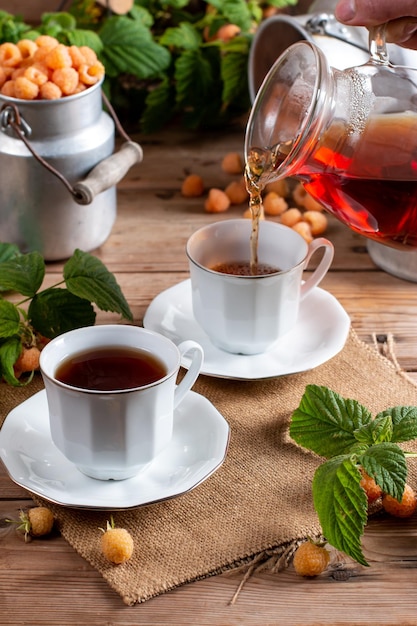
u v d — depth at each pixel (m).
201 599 0.87
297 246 1.09
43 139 1.16
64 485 0.92
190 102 1.47
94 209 1.21
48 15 1.38
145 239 1.27
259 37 1.36
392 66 0.99
